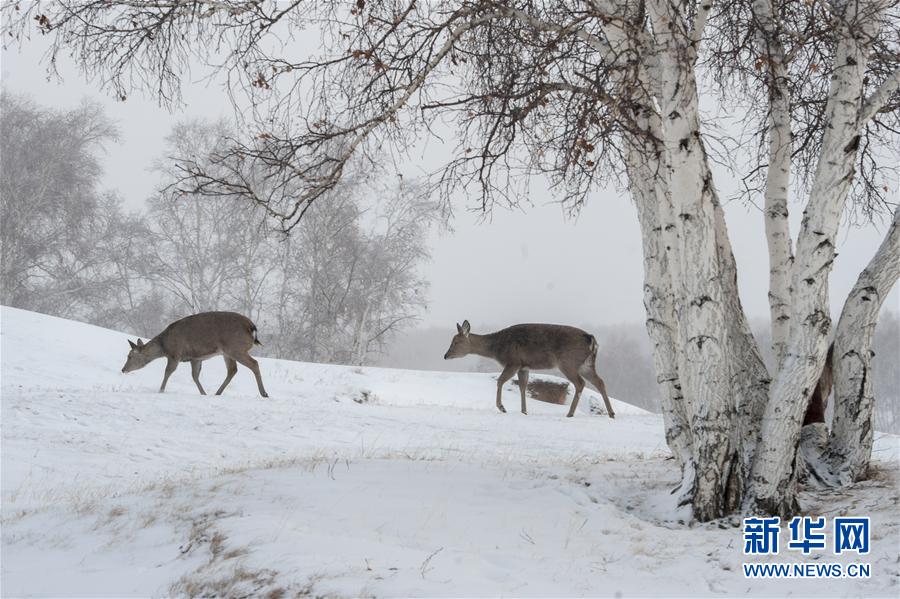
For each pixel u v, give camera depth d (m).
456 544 12.69
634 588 10.73
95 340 46.84
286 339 75.06
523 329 39.25
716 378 14.50
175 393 35.09
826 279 14.38
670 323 16.33
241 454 24.84
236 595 10.47
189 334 35.62
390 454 23.91
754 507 14.31
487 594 10.02
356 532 13.01
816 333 14.16
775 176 17.12
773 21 16.28
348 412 34.03
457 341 39.56
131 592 11.36
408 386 48.12
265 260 74.81
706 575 11.20
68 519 15.69
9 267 76.75
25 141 79.94
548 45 13.90
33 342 43.25
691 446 15.55
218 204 73.81
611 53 15.48
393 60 15.98
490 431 31.83
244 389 40.91
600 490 16.67
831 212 14.32
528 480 17.36
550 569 11.48
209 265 78.50
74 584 12.01
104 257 83.44
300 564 10.98
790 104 19.83
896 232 16.59
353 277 72.19
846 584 10.50
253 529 12.81
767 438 14.34
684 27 14.28
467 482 16.89
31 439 24.53
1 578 12.59
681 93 14.41
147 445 25.14
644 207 16.62
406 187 65.38
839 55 14.94
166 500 16.11
